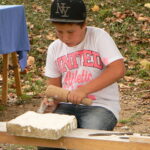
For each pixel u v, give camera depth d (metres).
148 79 13.12
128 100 11.66
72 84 5.97
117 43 15.91
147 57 14.84
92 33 5.91
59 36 5.58
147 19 17.48
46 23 17.31
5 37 10.32
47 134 4.51
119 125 10.02
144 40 15.95
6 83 11.34
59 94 5.50
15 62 11.63
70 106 5.99
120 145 4.46
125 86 12.47
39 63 14.41
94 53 5.87
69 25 5.40
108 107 5.86
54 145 4.66
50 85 5.64
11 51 10.61
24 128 4.58
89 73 5.90
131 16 17.75
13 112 10.91
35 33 16.55
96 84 5.55
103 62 5.77
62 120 4.73
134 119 10.41
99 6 18.78
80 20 5.43
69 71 6.02
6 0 19.42
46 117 4.83
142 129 9.85
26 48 11.19
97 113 5.74
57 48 6.09
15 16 10.72
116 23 17.25
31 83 12.88
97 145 4.54
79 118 5.81
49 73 6.22
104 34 5.89
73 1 5.40
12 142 4.76
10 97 11.86
